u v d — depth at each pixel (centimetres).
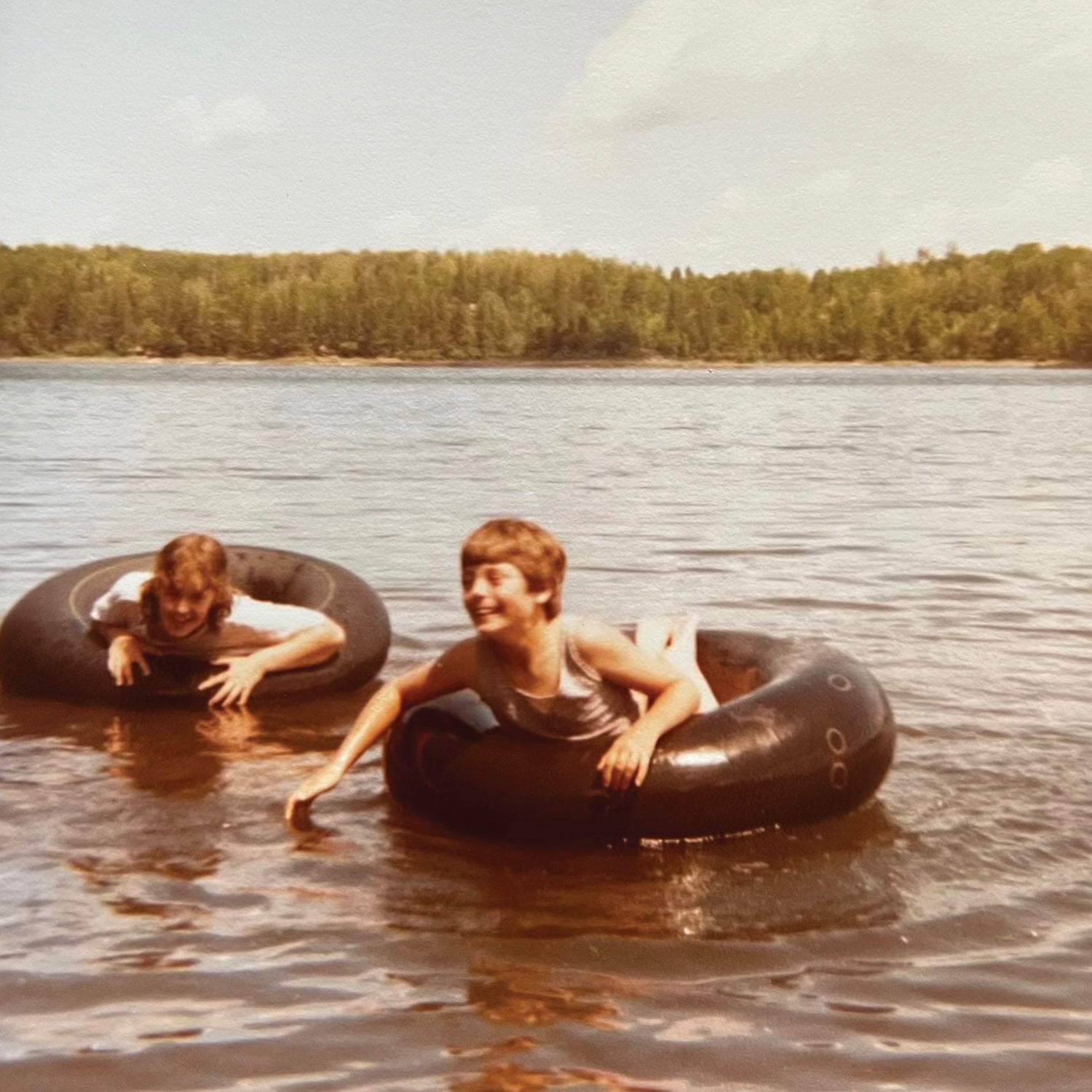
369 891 368
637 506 1276
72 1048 284
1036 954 328
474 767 412
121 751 494
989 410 3328
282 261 8238
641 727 408
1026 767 472
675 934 341
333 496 1357
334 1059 280
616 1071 276
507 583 391
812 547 1000
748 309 8231
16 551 956
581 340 8294
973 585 841
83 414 2942
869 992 309
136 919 346
